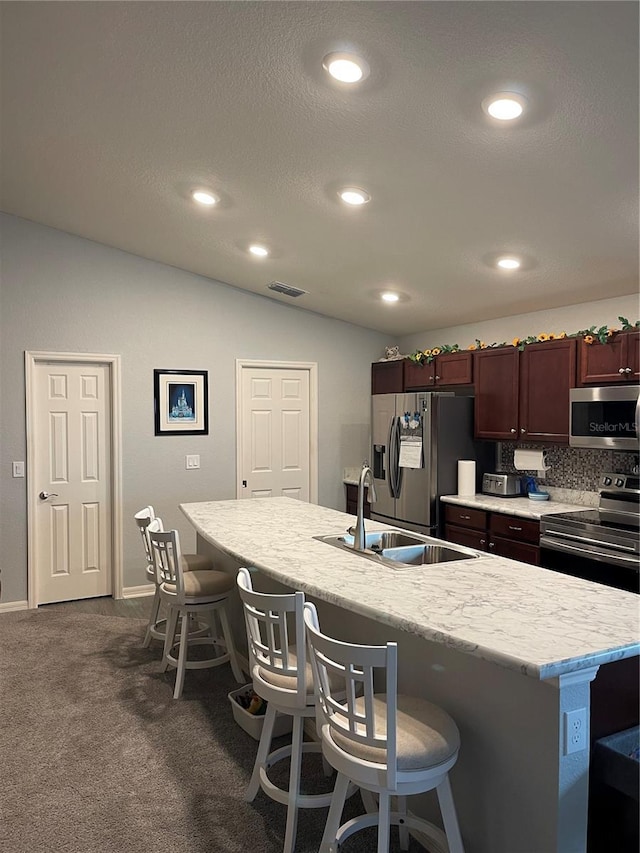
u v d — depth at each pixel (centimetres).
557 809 168
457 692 204
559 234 338
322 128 280
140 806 243
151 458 536
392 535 331
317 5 208
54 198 428
